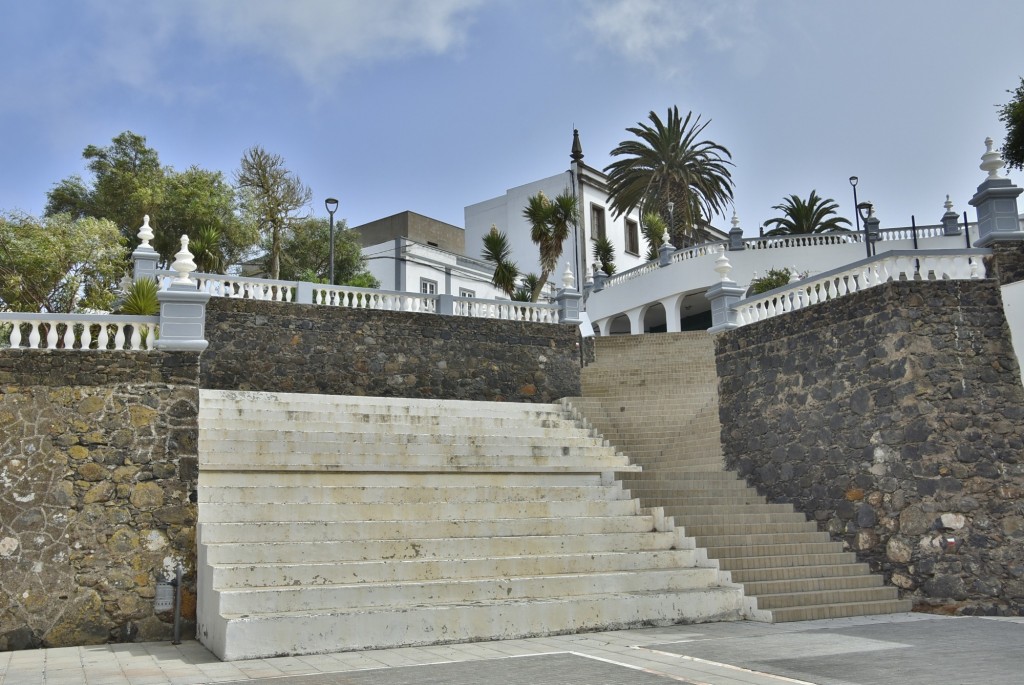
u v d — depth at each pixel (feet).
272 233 115.03
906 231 113.19
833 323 51.55
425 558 38.96
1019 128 66.80
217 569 34.40
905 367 46.78
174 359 42.57
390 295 70.95
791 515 51.34
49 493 39.11
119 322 42.68
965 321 47.09
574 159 144.46
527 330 75.05
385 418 58.03
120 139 109.60
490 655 31.14
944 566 44.34
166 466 41.06
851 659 29.73
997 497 44.37
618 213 136.46
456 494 45.24
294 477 44.50
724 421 59.36
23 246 77.20
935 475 45.19
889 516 46.75
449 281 125.80
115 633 38.58
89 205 107.55
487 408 65.98
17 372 39.99
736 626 38.68
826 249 111.55
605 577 39.37
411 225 135.64
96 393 40.98
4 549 37.93
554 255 90.33
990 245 48.42
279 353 64.64
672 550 43.42
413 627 33.68
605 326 128.98
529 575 39.17
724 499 52.54
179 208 107.65
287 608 33.40
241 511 39.60
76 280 81.00
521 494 46.98
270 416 54.29
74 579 38.55
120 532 39.68
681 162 131.95
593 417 68.80
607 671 27.66
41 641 37.47
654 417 69.82
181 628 39.17
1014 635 35.65
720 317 60.95
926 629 37.63
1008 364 46.42
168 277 64.95
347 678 26.84
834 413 50.85
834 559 47.47
